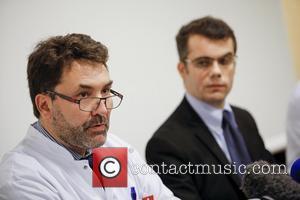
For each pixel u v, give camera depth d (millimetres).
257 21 5988
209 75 3480
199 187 3230
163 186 2688
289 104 4684
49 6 3865
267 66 6137
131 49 4480
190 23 3617
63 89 2186
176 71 4945
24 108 3648
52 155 2336
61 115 2229
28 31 3723
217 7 5480
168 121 3527
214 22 3508
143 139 4539
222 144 3518
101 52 2229
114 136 2725
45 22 3832
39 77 2240
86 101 2195
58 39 2256
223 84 3510
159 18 4789
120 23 4398
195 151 3312
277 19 6293
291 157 4703
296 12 6648
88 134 2229
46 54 2219
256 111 5973
